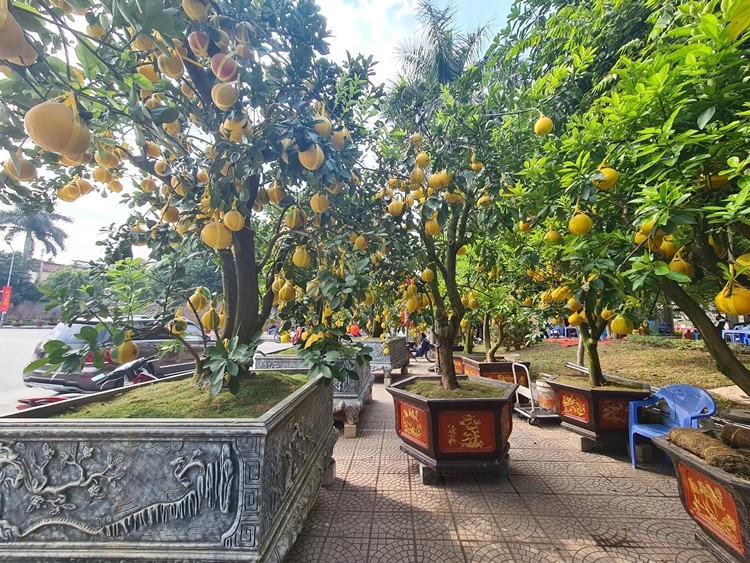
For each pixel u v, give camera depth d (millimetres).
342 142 2125
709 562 2088
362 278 2104
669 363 7531
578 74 3426
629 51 3504
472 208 3529
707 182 1732
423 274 3348
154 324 2361
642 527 2436
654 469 3348
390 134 3229
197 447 1656
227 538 1587
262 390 2350
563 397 4109
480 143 2930
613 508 2676
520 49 4137
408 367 9906
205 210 2225
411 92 3490
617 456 3666
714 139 1539
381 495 2893
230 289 2846
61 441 1646
